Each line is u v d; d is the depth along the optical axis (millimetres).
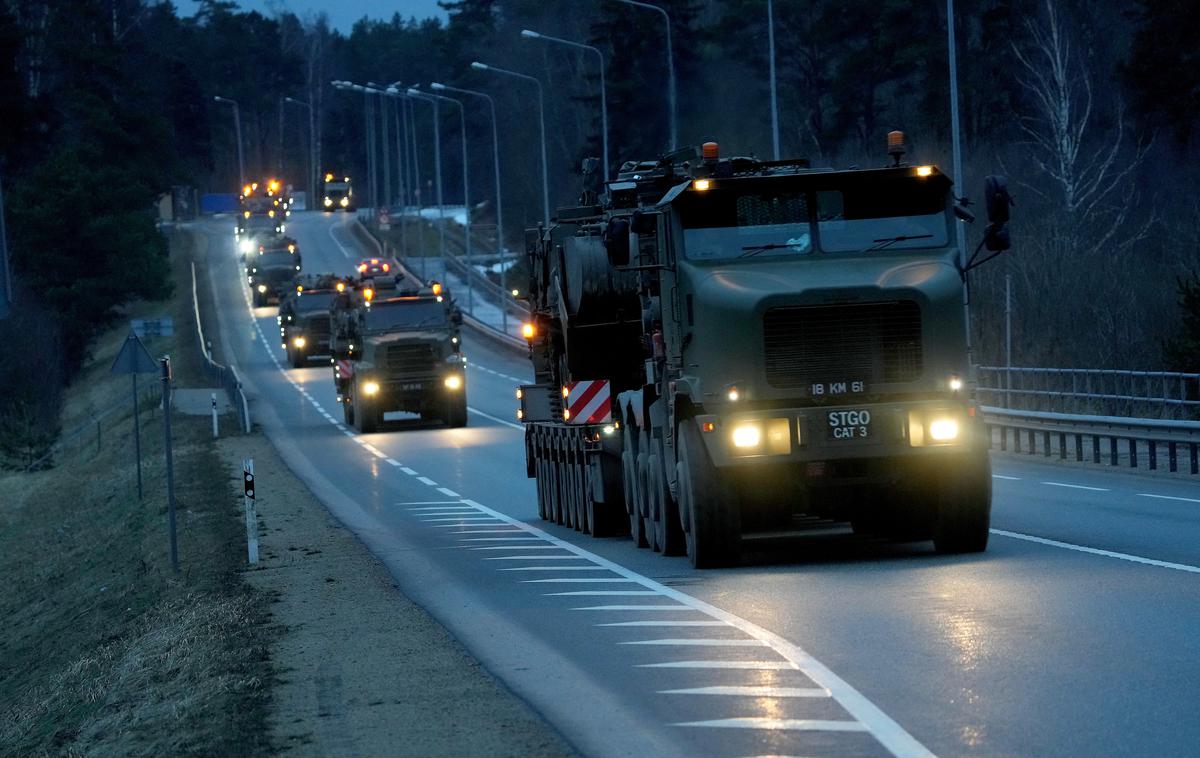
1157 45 168125
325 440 134500
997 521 55844
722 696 27469
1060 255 132250
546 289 68125
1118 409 103938
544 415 70312
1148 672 27297
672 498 50062
